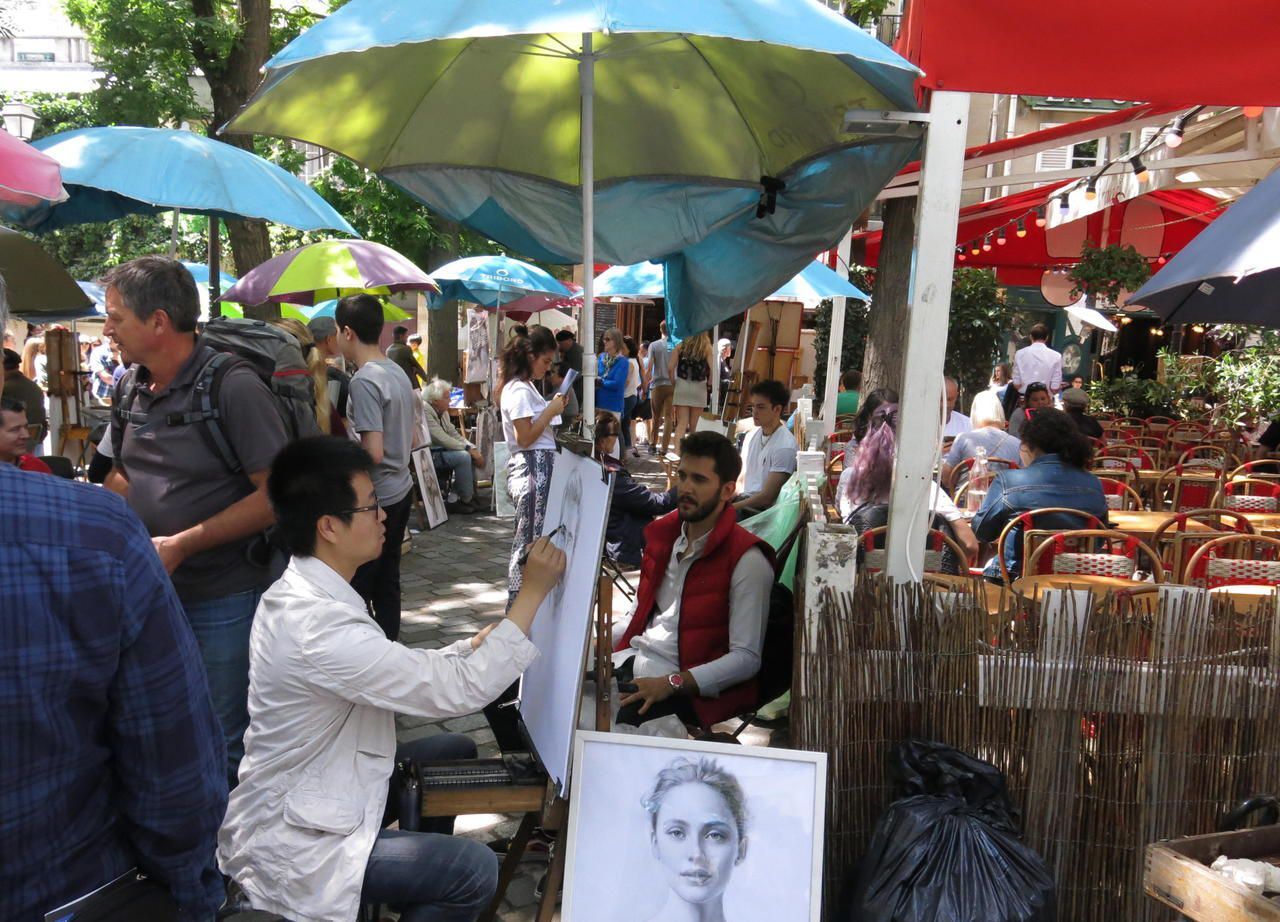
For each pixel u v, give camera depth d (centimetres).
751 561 340
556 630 246
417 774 263
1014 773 292
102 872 144
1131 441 1109
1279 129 603
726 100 369
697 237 411
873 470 518
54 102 1927
